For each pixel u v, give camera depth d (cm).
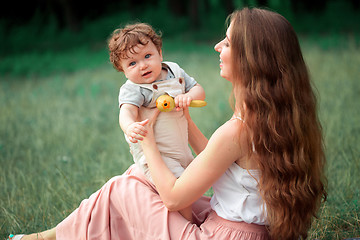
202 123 586
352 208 292
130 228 214
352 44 1241
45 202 334
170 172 205
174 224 207
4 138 576
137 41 208
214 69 1077
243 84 192
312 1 2139
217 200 212
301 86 194
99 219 217
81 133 579
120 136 567
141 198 213
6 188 365
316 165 203
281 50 188
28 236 234
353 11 2050
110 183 221
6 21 2317
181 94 213
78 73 1345
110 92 924
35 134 594
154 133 217
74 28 2311
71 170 419
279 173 193
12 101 880
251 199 200
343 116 528
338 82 745
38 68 1514
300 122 192
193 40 1917
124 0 2614
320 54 1088
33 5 2400
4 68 1540
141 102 214
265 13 194
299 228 202
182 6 2434
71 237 221
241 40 191
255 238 203
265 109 188
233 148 192
